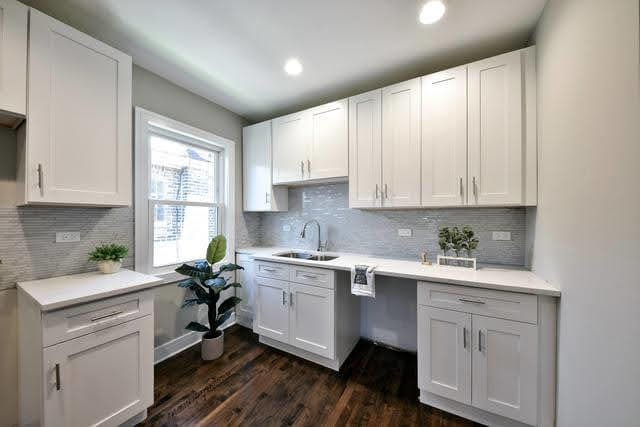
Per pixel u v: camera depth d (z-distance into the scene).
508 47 1.77
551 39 1.34
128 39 1.71
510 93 1.61
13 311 1.43
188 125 2.36
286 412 1.55
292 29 1.62
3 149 1.41
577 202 1.09
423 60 1.94
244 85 2.32
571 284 1.14
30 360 1.27
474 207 1.99
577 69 1.09
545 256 1.45
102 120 1.54
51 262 1.58
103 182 1.54
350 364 2.07
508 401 1.38
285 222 3.10
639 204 0.74
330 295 1.98
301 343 2.11
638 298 0.74
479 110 1.71
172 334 2.23
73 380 1.20
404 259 2.26
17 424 1.43
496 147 1.65
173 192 2.38
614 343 0.85
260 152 2.85
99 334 1.28
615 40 0.84
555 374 1.29
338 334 2.02
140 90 2.04
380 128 2.08
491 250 1.99
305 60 1.94
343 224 2.68
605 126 0.90
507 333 1.38
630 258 0.77
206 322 2.52
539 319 1.31
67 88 1.40
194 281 2.16
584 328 1.03
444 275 1.59
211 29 1.62
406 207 2.02
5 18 1.20
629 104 0.78
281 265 2.24
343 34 1.66
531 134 1.57
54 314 1.14
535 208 1.62
